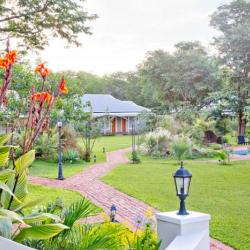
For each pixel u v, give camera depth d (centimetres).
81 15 1277
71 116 1800
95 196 929
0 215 212
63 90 321
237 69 3036
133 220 656
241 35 3030
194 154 1969
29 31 1270
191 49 3922
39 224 265
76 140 1864
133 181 1163
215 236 582
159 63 3859
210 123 2473
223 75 3092
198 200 860
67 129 1820
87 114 1900
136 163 1694
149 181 1161
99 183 1134
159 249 243
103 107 4028
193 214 243
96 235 274
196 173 1333
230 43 3081
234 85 3106
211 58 3481
